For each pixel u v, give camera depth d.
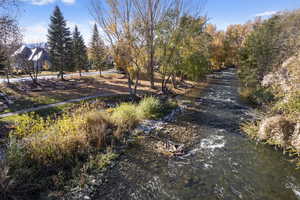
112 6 13.91
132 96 16.72
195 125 10.81
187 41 17.98
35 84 21.36
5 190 4.53
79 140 7.06
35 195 4.91
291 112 8.05
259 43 17.39
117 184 5.59
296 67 8.48
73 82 25.20
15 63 22.08
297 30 15.20
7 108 11.77
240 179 5.83
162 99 16.62
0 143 6.88
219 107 14.82
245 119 11.70
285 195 5.12
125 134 9.08
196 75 22.36
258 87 16.36
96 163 6.51
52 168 5.88
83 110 10.50
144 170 6.33
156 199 5.00
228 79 32.47
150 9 14.66
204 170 6.32
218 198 5.02
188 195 5.14
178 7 15.48
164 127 10.45
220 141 8.64
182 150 7.70
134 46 15.08
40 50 35.69
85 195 5.09
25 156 5.73
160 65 18.80
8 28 8.96
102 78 29.89
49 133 6.80
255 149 7.79
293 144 7.21
